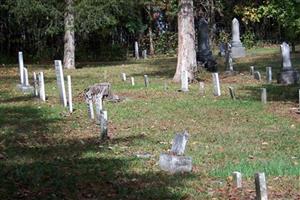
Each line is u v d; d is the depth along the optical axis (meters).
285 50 24.36
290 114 17.23
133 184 9.73
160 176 10.30
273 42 49.66
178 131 14.88
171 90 22.83
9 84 26.53
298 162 11.45
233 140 13.73
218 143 13.41
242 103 19.25
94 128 15.50
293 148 12.84
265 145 13.17
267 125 15.66
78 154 12.21
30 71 33.81
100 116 14.41
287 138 13.91
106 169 10.80
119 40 50.34
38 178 10.03
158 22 50.72
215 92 21.28
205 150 12.58
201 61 29.42
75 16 34.97
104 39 48.00
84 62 42.50
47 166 11.02
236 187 9.47
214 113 17.50
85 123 16.27
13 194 9.08
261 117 16.78
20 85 24.19
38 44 45.72
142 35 49.69
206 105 18.94
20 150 12.66
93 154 12.20
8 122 16.38
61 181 9.86
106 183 9.78
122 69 33.25
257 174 8.23
